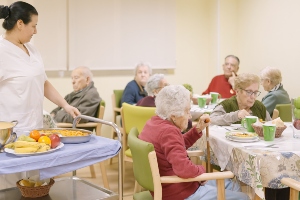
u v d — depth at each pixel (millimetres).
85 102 3826
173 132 2029
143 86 4547
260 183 1992
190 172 1966
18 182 2188
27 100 2264
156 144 2055
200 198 2057
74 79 3916
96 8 5016
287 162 2039
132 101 4484
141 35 5324
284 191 2510
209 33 5734
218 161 2385
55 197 2148
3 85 2223
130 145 2164
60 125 3643
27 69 2248
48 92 2486
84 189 2277
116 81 5281
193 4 5656
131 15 5234
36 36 4727
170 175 2051
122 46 5223
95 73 5152
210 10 5676
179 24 5598
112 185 3828
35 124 2328
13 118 2234
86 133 2115
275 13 4883
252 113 2900
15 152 1754
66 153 1829
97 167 4457
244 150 2105
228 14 5559
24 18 2188
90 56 5043
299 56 4551
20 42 2260
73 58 4945
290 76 4699
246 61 5457
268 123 2396
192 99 4023
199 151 2533
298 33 4543
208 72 5805
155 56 5449
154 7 5363
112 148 2016
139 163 2102
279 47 4844
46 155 1771
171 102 2076
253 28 5281
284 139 2385
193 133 2389
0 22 4305
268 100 3748
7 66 2193
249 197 2160
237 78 2834
